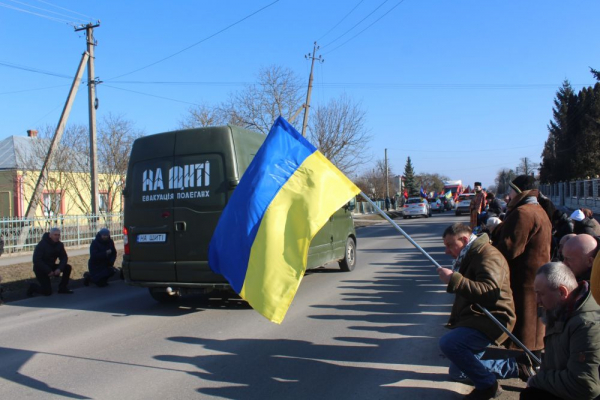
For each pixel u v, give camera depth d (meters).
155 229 7.52
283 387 4.39
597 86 40.31
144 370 4.91
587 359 2.65
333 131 28.47
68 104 17.52
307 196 3.97
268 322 6.67
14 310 8.12
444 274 3.55
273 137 4.19
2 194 27.86
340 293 8.47
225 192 7.13
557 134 47.16
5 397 4.31
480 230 7.20
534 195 4.20
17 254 14.32
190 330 6.39
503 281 3.61
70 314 7.66
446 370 4.70
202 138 7.35
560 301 2.84
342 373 4.69
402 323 6.46
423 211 37.34
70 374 4.85
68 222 16.41
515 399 3.92
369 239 19.67
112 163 29.06
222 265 4.08
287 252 3.90
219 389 4.37
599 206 21.62
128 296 9.12
